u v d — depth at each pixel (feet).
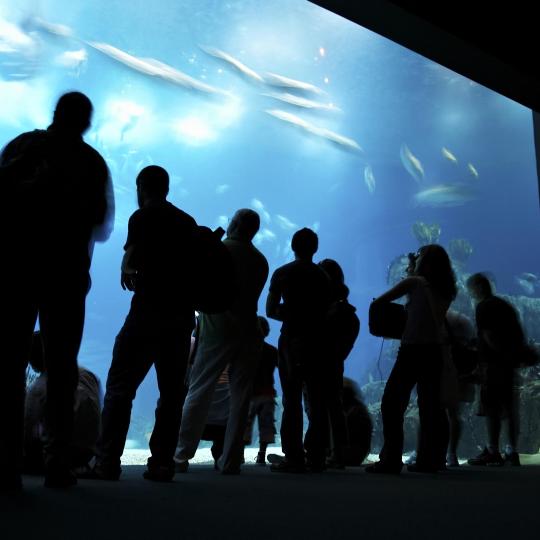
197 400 14.64
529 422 36.01
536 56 18.74
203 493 9.99
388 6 16.19
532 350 20.98
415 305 16.33
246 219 15.35
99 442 12.28
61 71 134.82
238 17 119.03
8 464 9.23
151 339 12.28
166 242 12.52
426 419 16.44
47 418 9.99
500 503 9.25
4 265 9.48
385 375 82.64
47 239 9.79
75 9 124.77
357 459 19.76
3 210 9.59
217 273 12.70
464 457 40.45
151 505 8.25
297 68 135.95
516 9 18.35
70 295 9.98
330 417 17.99
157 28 129.80
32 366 12.87
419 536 6.24
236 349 14.60
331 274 18.93
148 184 13.10
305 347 15.99
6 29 121.80
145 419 85.30
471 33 17.43
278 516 7.52
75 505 7.99
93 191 10.53
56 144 10.35
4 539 5.67
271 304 16.35
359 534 6.31
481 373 20.90
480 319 20.83
